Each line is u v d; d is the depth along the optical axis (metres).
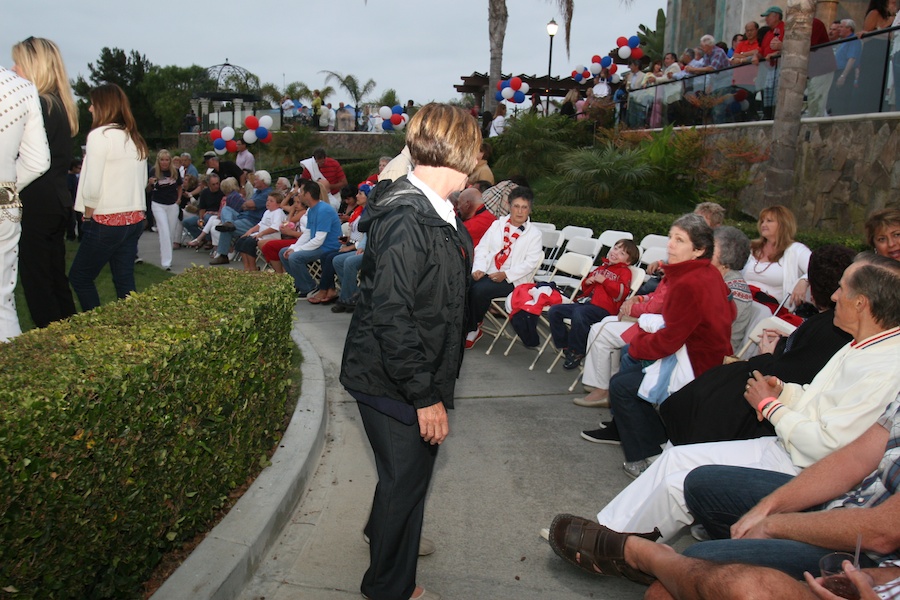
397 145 20.33
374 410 2.58
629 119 15.29
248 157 16.67
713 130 12.13
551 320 6.00
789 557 2.19
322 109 27.61
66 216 4.83
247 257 10.03
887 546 2.01
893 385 2.44
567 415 5.01
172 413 2.61
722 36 16.59
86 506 2.15
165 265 10.62
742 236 4.64
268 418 3.77
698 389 3.31
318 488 3.75
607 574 2.77
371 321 2.47
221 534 2.93
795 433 2.63
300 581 2.93
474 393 5.46
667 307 3.89
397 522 2.61
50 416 1.98
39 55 4.54
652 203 11.96
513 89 18.84
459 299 2.46
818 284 3.33
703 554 2.30
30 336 2.76
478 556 3.21
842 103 9.47
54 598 2.12
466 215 7.48
